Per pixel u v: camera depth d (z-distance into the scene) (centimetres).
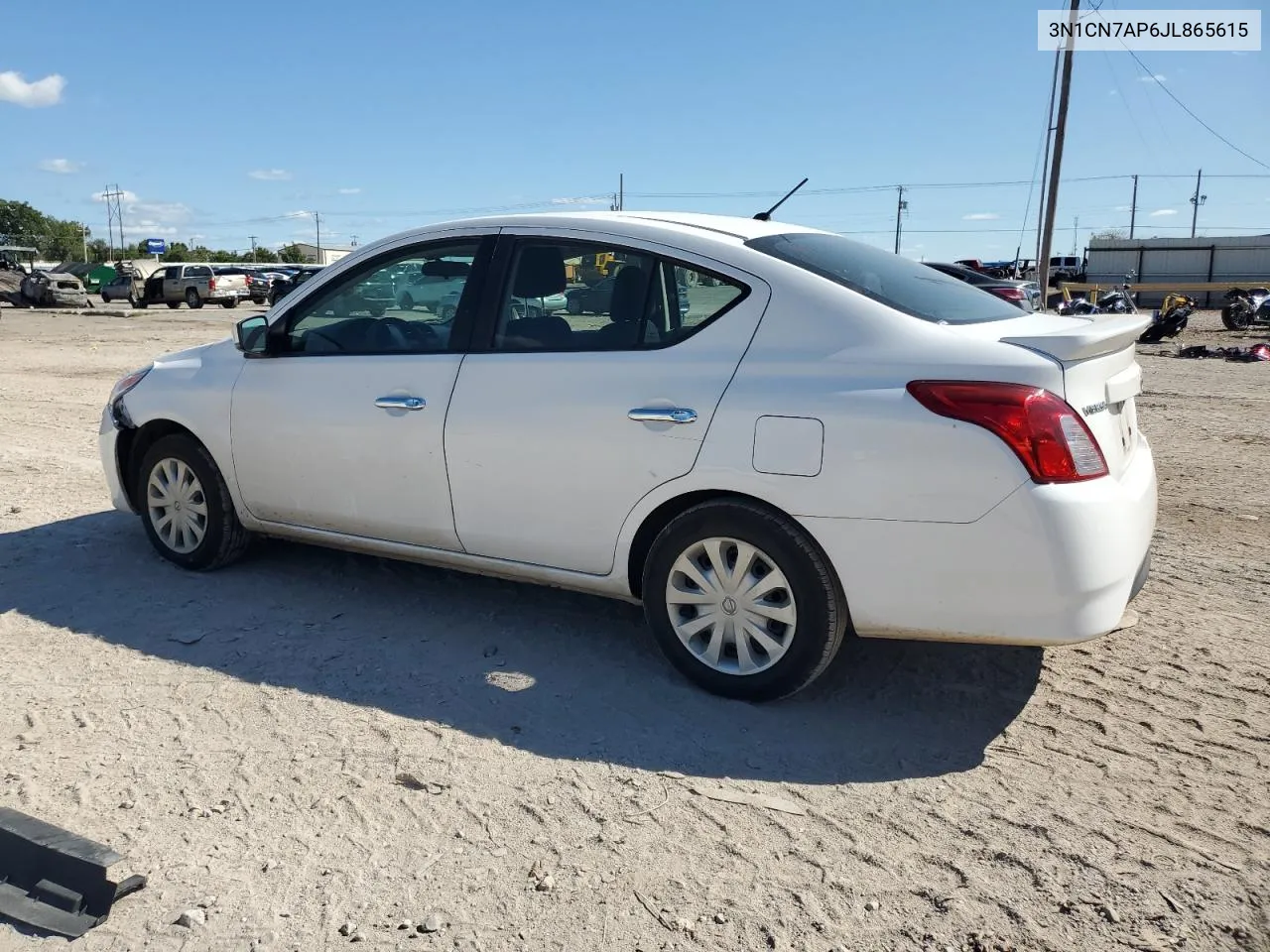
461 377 414
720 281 372
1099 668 405
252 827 297
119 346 2019
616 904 265
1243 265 4000
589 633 442
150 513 524
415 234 443
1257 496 689
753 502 358
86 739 347
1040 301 2048
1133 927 255
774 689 366
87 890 266
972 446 322
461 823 301
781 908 263
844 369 344
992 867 280
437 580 506
